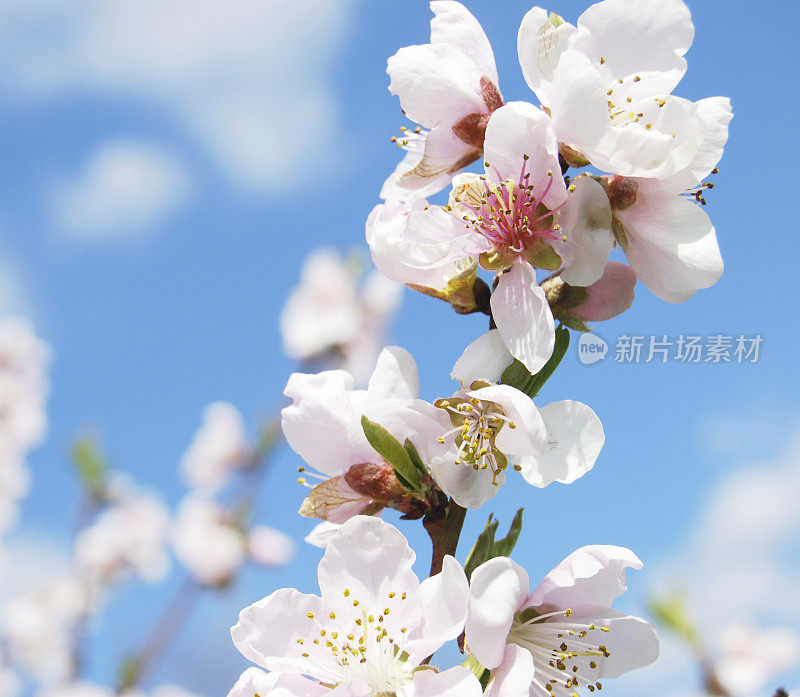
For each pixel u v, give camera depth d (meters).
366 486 0.41
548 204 0.40
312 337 1.01
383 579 0.39
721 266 0.40
